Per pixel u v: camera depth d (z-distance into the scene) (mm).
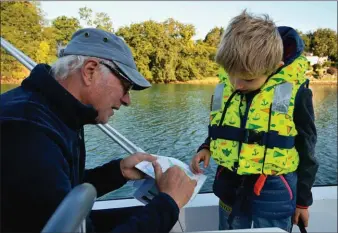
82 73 812
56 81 771
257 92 1054
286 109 1017
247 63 949
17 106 712
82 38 842
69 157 731
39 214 619
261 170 1046
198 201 1466
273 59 961
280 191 1052
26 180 610
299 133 1037
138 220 709
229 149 1098
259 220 1064
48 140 668
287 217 1076
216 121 1150
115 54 835
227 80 1175
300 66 1044
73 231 441
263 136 1037
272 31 983
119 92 859
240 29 985
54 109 759
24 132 649
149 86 890
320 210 1573
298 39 1055
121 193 1414
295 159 1060
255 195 1064
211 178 1391
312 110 1037
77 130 828
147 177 1053
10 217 616
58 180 636
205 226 1466
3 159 618
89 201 477
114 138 1290
